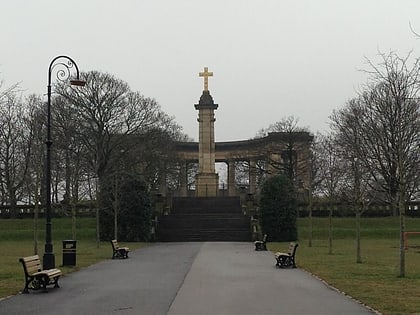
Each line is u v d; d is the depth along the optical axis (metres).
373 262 28.52
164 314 13.66
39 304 15.47
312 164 66.81
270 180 53.03
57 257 32.97
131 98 69.94
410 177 41.56
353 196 45.59
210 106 75.94
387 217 63.69
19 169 67.06
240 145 90.88
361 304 15.09
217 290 18.16
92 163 59.06
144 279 21.59
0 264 27.95
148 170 68.06
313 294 17.09
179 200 69.44
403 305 14.80
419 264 27.30
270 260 30.39
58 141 59.66
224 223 58.47
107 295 17.16
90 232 55.62
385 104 53.31
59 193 70.81
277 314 13.56
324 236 54.44
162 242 52.69
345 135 58.53
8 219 62.81
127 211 53.50
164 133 72.88
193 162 95.19
